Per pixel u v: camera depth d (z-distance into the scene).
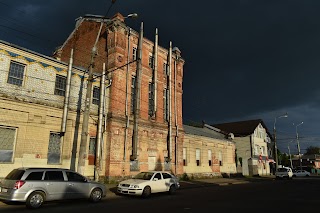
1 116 16.06
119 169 21.95
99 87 22.17
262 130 56.84
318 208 12.14
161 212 10.69
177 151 28.39
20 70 17.25
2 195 11.38
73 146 19.50
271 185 27.47
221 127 56.75
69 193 12.67
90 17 26.55
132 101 24.62
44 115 18.05
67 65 19.75
